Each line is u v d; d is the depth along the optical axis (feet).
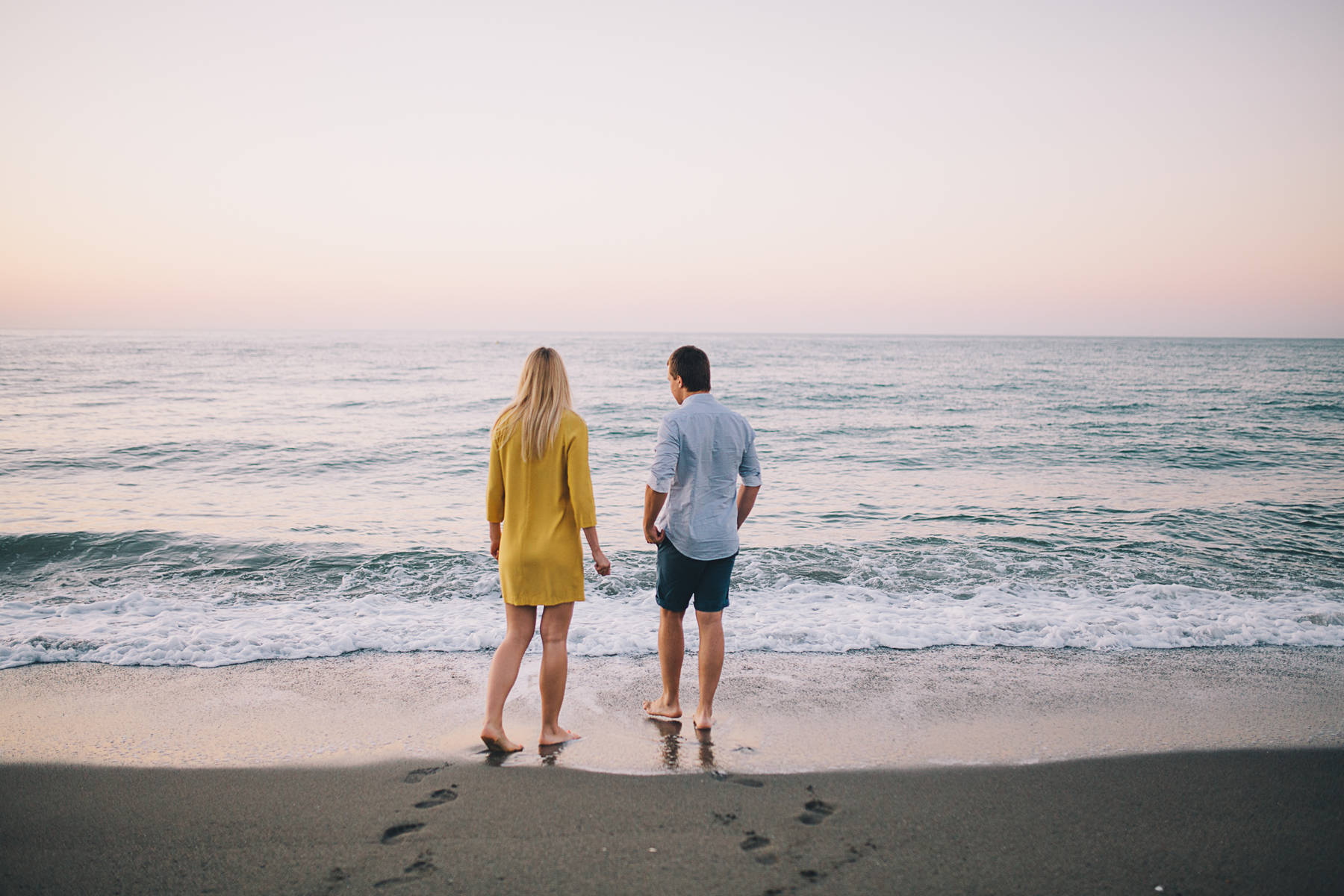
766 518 27.53
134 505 28.07
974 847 7.26
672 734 10.02
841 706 11.06
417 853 7.09
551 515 9.44
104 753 9.30
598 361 186.91
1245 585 18.40
